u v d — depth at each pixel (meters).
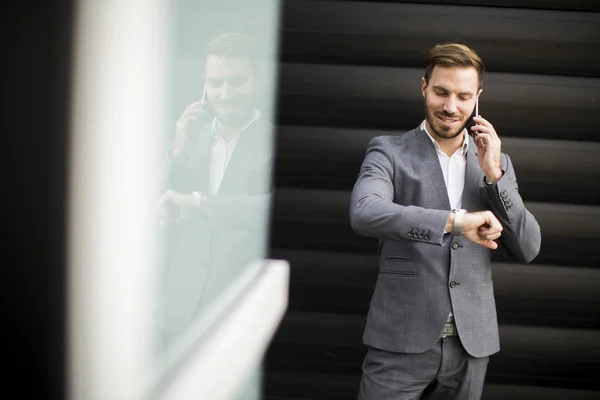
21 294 2.23
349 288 2.75
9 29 2.12
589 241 2.70
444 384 2.12
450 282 2.02
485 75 2.68
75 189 2.21
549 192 2.71
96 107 2.20
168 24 2.53
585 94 2.66
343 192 2.74
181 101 2.62
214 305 2.39
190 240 2.19
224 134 2.20
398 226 1.86
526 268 2.71
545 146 2.69
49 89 2.15
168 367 2.40
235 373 2.48
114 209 2.23
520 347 2.74
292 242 2.76
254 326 2.55
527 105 2.67
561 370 2.76
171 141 2.48
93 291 2.26
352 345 2.76
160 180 2.25
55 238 2.21
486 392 2.78
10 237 2.20
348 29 2.65
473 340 2.02
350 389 2.78
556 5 2.64
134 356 2.32
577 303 2.72
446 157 2.12
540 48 2.64
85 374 2.29
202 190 2.21
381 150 2.12
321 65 2.70
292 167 2.74
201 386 2.37
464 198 2.09
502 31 2.63
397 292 2.05
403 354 2.05
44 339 2.26
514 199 1.98
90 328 2.28
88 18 2.16
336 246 2.76
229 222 2.14
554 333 2.74
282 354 2.79
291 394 2.80
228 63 2.12
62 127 2.18
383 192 2.00
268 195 2.21
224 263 2.18
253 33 2.66
